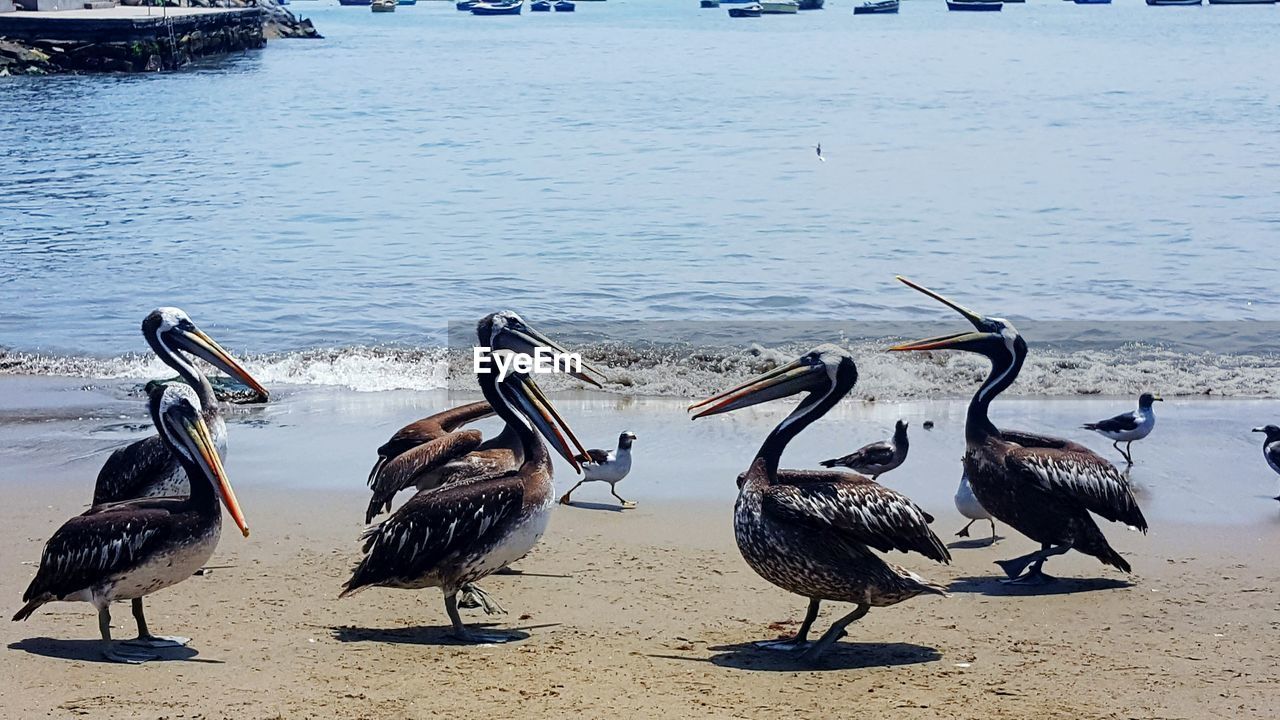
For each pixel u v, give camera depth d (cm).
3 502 1245
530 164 3978
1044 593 1038
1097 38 11319
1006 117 5166
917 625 960
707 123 5025
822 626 958
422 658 869
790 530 863
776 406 1670
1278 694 810
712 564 1100
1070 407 1664
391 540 902
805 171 3794
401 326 2127
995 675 845
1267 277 2442
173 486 1066
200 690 794
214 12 8906
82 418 1598
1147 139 4425
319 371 1853
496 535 907
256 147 4422
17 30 7244
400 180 3684
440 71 7812
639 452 1458
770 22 15675
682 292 2359
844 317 2186
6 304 2258
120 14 8325
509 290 2380
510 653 883
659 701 787
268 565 1087
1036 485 1048
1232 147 4181
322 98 6091
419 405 1680
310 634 920
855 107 5597
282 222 3045
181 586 1030
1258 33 11812
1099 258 2627
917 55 9256
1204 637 924
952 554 1154
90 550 830
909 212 3130
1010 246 2748
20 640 893
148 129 4909
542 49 10169
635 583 1052
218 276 2492
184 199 3369
